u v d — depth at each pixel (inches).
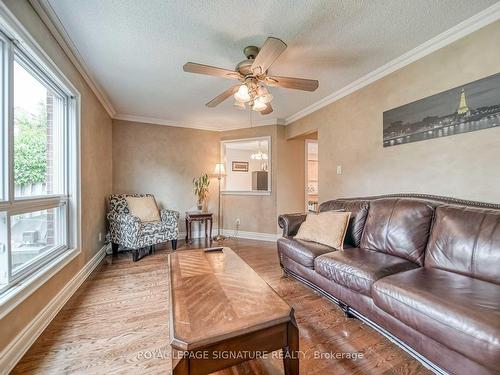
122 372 50.5
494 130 69.8
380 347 58.3
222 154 198.4
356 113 118.0
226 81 113.3
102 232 134.8
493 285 51.1
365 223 92.4
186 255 79.5
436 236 68.3
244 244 167.3
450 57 79.7
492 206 65.6
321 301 82.9
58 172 87.1
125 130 164.7
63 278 80.5
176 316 41.5
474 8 68.6
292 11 68.6
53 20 69.4
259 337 39.9
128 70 102.1
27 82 68.5
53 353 56.2
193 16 70.2
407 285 51.6
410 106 92.6
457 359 42.6
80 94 97.2
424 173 88.3
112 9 66.7
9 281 56.5
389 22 74.0
